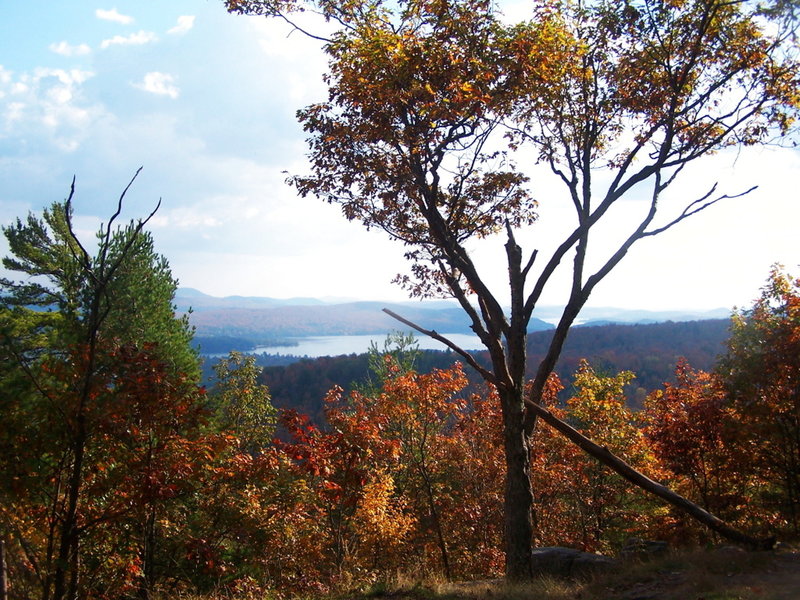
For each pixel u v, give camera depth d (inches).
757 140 479.5
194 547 425.1
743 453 562.9
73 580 331.6
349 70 423.5
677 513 635.5
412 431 769.6
